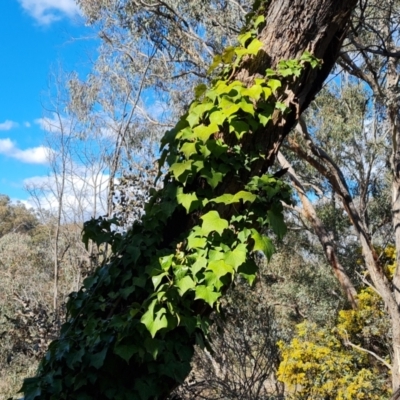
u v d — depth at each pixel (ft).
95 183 26.66
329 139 32.68
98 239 7.84
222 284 6.37
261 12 7.36
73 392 6.47
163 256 6.58
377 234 36.14
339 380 23.26
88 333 6.62
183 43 28.94
